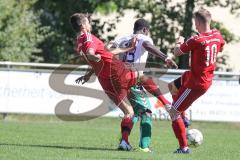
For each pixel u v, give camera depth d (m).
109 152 32.84
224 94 56.91
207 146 40.09
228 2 79.38
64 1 81.19
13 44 69.81
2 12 69.50
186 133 34.78
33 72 56.84
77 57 61.22
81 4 80.31
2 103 57.09
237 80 56.81
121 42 33.88
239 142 44.97
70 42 82.50
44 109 56.97
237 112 57.06
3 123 54.12
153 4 78.12
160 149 36.75
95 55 31.88
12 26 70.12
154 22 80.06
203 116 56.91
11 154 30.89
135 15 81.94
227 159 32.47
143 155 31.88
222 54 82.50
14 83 57.09
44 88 56.84
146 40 33.47
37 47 78.19
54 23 83.06
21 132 45.38
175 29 80.62
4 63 57.41
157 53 33.22
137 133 48.47
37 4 81.19
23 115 59.47
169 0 80.25
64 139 41.22
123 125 34.25
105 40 81.69
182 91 32.59
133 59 33.62
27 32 71.12
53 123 56.75
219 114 57.00
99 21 81.81
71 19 33.09
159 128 54.75
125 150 34.12
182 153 33.34
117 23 82.94
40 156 30.36
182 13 80.12
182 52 32.25
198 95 32.53
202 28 32.19
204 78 32.19
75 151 33.06
